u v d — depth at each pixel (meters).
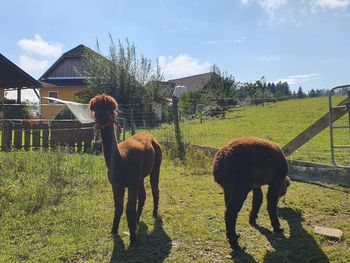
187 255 2.55
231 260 2.47
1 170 4.63
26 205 3.41
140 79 15.76
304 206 3.46
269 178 2.85
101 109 2.66
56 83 19.17
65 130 6.90
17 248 2.64
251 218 3.04
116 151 2.68
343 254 2.49
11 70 13.17
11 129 6.83
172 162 5.44
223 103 14.76
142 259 2.50
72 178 4.36
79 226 3.00
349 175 4.09
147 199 3.73
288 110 12.98
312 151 5.94
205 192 3.97
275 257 2.49
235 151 2.69
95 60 15.56
